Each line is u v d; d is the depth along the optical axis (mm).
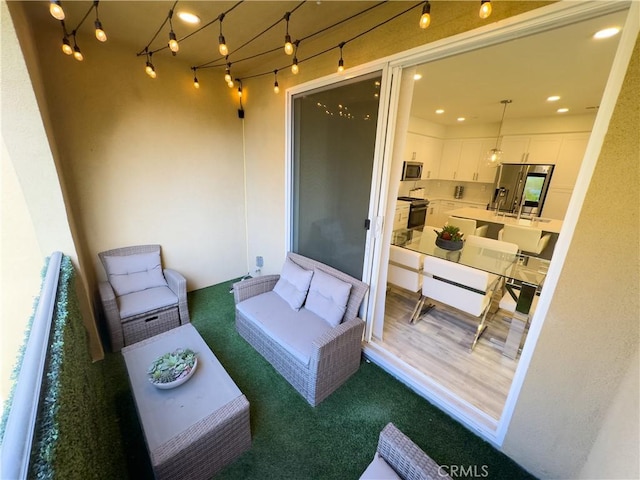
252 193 3449
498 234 4074
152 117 2680
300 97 2477
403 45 1654
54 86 2148
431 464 990
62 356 894
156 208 2887
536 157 4949
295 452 1517
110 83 2391
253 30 2023
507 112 4488
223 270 3635
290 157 2707
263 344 2160
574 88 3021
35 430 622
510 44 1998
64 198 1898
